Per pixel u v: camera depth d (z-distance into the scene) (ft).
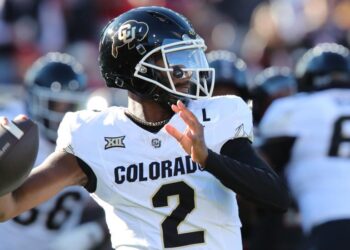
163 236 36.40
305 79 63.31
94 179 37.06
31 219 54.95
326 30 111.65
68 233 56.49
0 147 34.14
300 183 60.03
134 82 37.27
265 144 60.75
